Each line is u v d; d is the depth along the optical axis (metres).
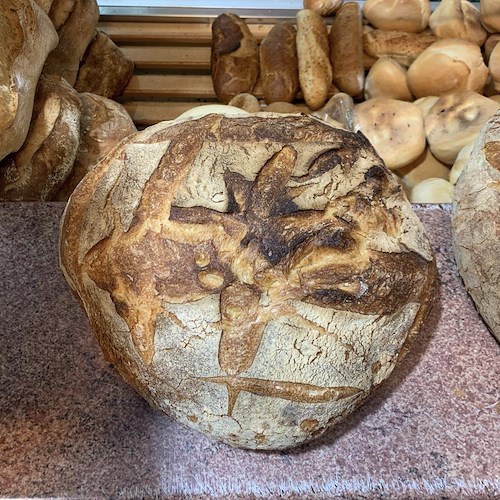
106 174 0.52
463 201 0.60
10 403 0.55
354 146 0.51
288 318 0.44
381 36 1.08
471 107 0.95
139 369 0.47
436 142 0.97
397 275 0.47
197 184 0.47
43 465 0.51
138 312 0.45
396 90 1.06
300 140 0.50
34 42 0.71
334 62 1.06
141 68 1.13
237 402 0.45
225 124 0.51
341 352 0.46
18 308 0.62
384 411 0.56
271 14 1.13
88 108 0.86
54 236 0.67
